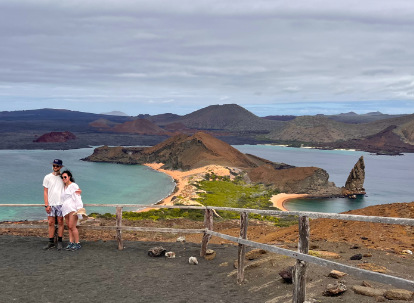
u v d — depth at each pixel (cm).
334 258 878
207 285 751
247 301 650
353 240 1174
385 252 954
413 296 576
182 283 765
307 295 634
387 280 446
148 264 905
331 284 635
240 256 753
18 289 719
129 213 7569
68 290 718
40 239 1140
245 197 19362
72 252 998
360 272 478
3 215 14062
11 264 882
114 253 999
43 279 780
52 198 1009
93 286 743
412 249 1002
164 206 1011
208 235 966
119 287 739
